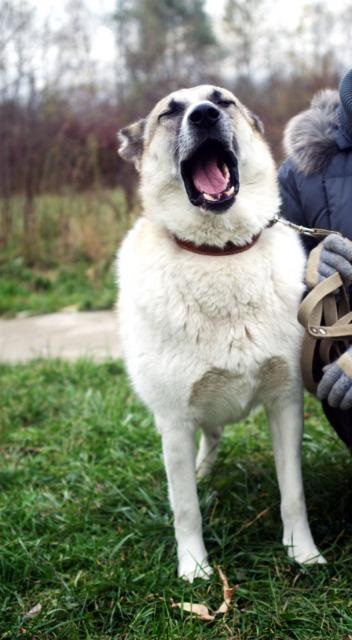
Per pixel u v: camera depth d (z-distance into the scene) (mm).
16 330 6789
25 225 9078
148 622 2188
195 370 2438
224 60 13828
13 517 2939
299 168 2799
